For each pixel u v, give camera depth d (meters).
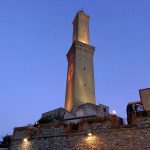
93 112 40.44
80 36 59.56
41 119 34.59
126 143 17.34
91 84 50.78
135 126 17.72
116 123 18.59
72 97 47.22
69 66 55.56
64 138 20.23
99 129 19.00
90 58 54.72
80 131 19.78
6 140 31.77
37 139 21.81
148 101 19.50
